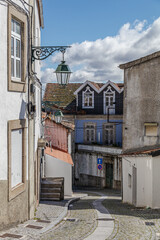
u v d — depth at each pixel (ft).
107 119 101.35
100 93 103.91
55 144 75.05
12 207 28.99
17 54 31.04
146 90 56.49
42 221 33.30
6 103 27.45
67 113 105.91
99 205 50.85
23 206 32.09
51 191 52.54
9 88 27.73
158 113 53.01
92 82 107.45
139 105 58.80
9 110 28.12
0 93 26.37
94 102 104.63
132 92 61.41
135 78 60.13
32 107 33.88
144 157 45.57
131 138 61.87
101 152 96.32
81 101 105.81
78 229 30.09
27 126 33.19
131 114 61.82
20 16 29.99
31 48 33.24
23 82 31.27
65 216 37.58
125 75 63.87
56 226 31.45
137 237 26.94
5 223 27.63
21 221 31.48
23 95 31.71
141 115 58.13
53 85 118.32
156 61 53.36
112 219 35.19
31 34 33.58
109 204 54.29
